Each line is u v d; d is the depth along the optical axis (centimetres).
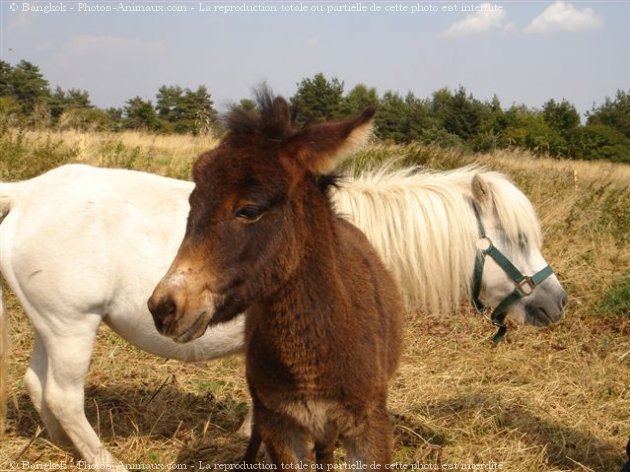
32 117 1028
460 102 2355
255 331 260
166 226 343
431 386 488
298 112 273
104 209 335
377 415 270
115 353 514
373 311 274
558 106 3138
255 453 360
